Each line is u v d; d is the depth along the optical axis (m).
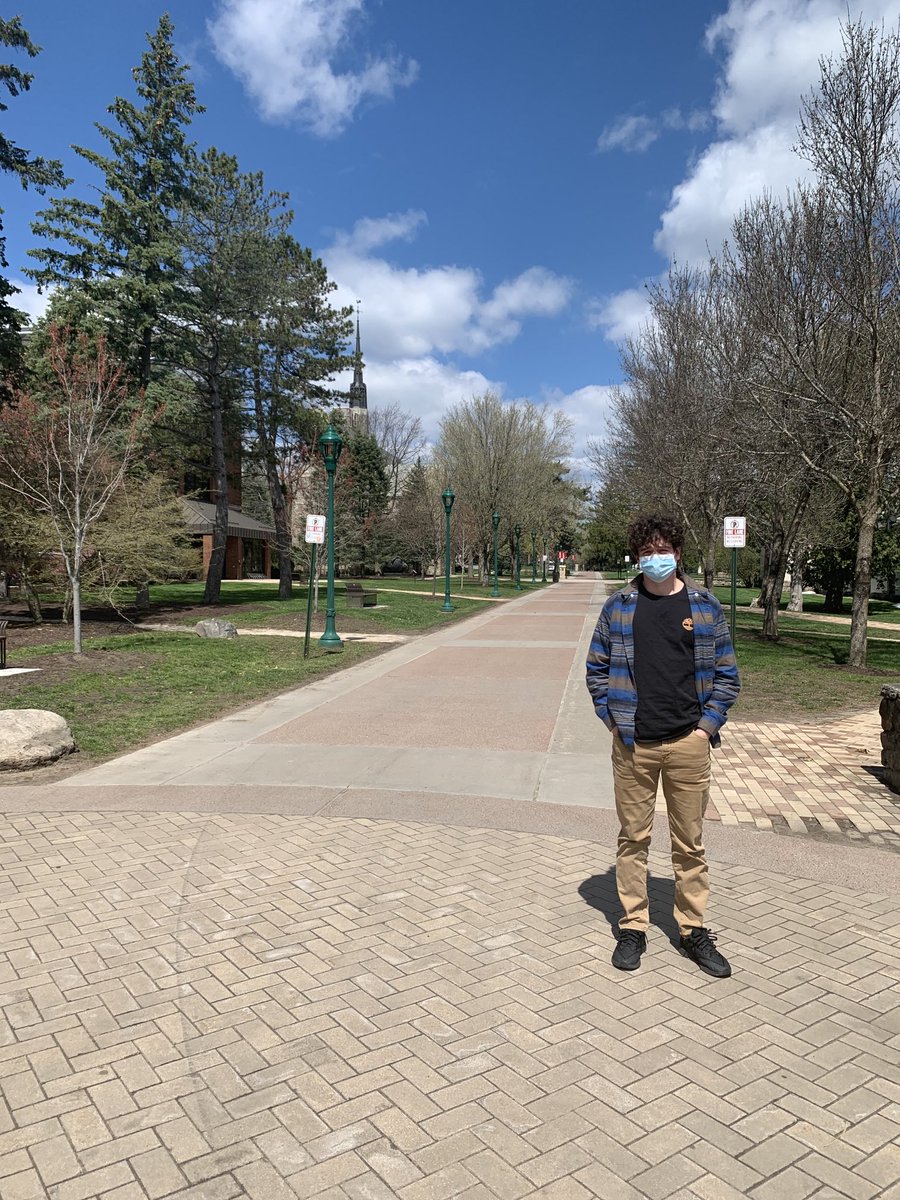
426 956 3.56
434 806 5.93
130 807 5.90
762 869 4.72
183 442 26.55
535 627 21.14
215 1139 2.40
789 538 19.19
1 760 6.86
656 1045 2.89
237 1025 3.00
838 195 13.30
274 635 17.78
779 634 22.16
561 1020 3.05
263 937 3.74
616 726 3.54
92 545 16.28
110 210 21.59
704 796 3.52
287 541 29.23
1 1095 2.60
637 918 3.60
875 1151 2.36
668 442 22.44
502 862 4.77
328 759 7.34
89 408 14.70
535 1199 2.17
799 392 14.26
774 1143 2.39
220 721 9.05
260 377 27.23
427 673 12.77
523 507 50.59
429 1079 2.68
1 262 19.91
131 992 3.24
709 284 21.19
